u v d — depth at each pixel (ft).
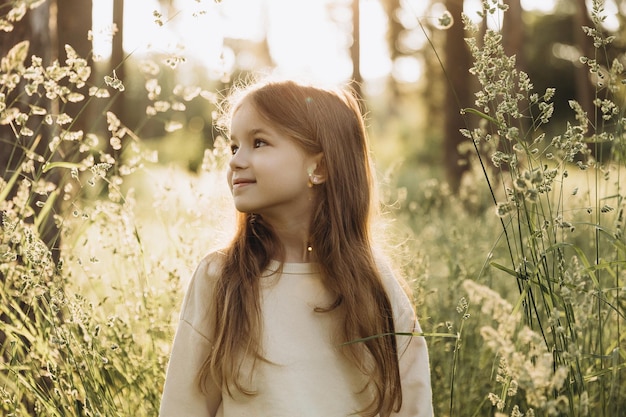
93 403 6.57
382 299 6.18
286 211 6.05
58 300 6.31
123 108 26.40
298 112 5.98
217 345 5.78
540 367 4.22
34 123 9.34
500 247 11.96
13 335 7.08
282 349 5.78
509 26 35.12
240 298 5.83
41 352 6.95
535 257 5.90
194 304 6.06
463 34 38.06
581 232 11.44
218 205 8.64
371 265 6.20
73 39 20.01
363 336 5.96
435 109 71.87
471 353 9.06
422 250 11.79
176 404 5.89
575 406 5.65
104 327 7.67
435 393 8.65
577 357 5.09
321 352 5.85
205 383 5.93
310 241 6.09
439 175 40.14
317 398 5.75
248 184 5.89
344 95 6.42
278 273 6.01
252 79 7.19
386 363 6.03
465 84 38.73
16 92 9.19
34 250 6.33
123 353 7.62
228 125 6.87
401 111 98.84
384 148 89.30
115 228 8.30
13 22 9.26
